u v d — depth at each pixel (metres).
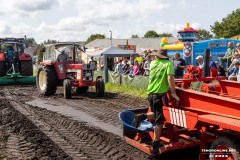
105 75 19.19
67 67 14.95
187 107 5.75
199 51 16.16
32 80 19.48
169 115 5.80
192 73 7.16
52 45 15.20
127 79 16.91
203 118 5.11
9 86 18.45
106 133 7.91
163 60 5.95
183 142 5.97
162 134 6.48
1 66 19.41
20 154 6.16
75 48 15.30
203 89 6.44
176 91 5.98
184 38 17.77
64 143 7.13
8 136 7.45
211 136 5.84
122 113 6.85
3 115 9.77
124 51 24.28
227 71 11.51
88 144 7.09
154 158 6.04
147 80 15.11
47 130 8.23
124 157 6.20
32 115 10.02
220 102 5.18
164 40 19.72
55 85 14.84
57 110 11.23
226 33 64.38
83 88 15.62
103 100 13.37
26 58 19.86
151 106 6.06
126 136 6.93
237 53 10.89
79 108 11.56
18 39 20.16
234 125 4.58
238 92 6.21
